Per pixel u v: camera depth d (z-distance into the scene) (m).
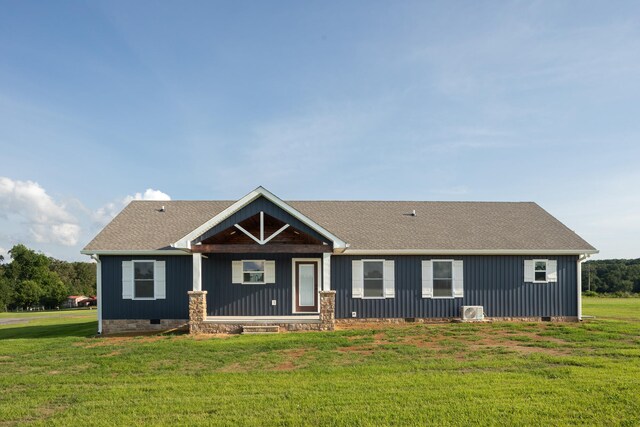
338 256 19.31
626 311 26.25
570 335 15.16
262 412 7.61
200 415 7.55
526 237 20.52
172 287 18.73
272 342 14.27
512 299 19.62
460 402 7.95
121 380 9.88
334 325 18.14
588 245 19.95
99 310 18.58
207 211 22.41
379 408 7.70
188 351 13.01
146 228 20.44
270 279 19.33
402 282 19.36
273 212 17.23
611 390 8.47
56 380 9.95
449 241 19.91
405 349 12.97
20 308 86.06
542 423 7.01
